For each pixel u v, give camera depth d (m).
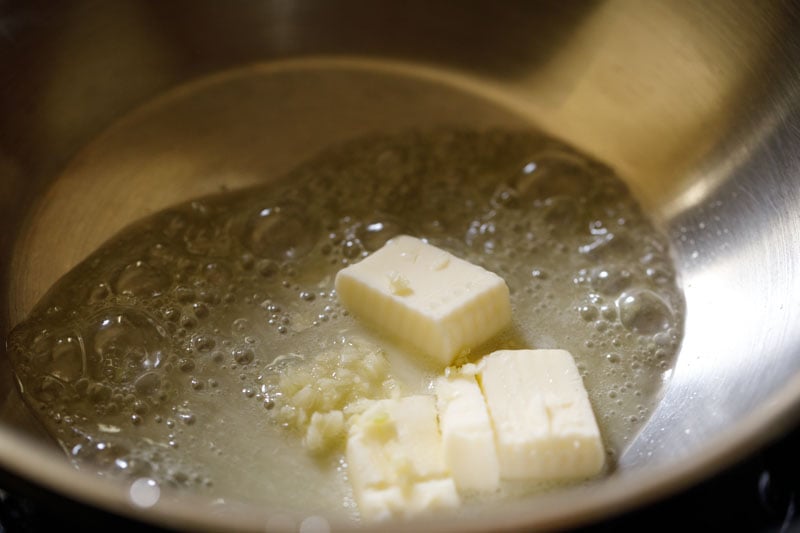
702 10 0.35
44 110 0.35
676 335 0.33
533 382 0.31
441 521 0.24
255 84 0.38
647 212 0.36
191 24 0.37
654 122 0.36
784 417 0.25
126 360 0.32
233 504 0.29
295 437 0.31
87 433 0.31
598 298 0.34
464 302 0.32
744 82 0.34
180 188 0.36
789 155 0.33
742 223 0.34
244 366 0.32
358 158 0.38
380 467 0.29
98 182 0.35
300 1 0.38
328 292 0.34
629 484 0.24
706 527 0.27
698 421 0.30
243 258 0.35
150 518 0.24
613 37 0.36
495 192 0.37
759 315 0.32
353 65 0.39
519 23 0.38
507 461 0.29
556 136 0.38
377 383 0.32
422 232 0.36
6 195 0.34
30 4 0.34
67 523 0.28
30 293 0.33
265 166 0.37
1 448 0.25
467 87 0.38
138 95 0.37
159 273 0.34
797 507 0.28
